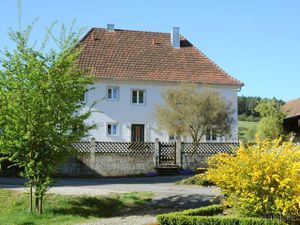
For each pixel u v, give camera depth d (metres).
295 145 14.20
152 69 43.34
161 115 38.81
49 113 16.91
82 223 15.81
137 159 31.44
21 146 17.05
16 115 16.67
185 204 19.05
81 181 26.81
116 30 46.41
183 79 43.00
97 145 30.70
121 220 16.36
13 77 17.00
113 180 27.78
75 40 17.77
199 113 36.75
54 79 17.12
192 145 33.03
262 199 13.11
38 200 17.41
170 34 47.62
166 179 28.42
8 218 16.77
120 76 41.66
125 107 41.56
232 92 43.59
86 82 17.98
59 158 17.62
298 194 12.67
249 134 44.47
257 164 13.25
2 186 22.31
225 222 12.57
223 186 13.90
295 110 48.91
